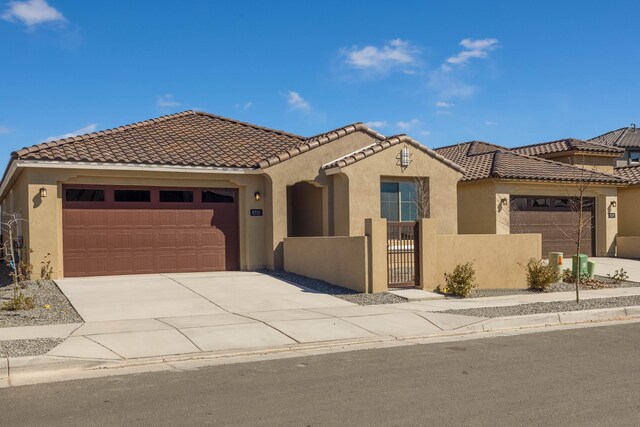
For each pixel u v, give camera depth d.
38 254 16.88
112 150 18.42
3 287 15.94
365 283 15.17
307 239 17.83
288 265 18.98
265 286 16.22
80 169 17.25
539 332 11.41
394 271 15.77
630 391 7.04
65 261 17.48
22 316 12.07
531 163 26.25
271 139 22.66
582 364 8.53
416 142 20.73
